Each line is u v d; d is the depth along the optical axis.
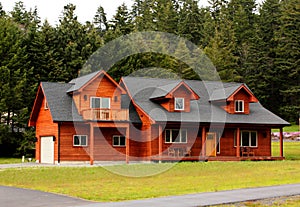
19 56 46.69
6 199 16.39
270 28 71.19
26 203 15.27
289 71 67.19
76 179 23.58
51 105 34.38
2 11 67.31
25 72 46.25
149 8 78.19
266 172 24.92
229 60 64.50
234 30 76.12
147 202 14.48
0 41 45.53
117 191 18.14
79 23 59.31
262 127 37.09
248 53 69.44
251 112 38.31
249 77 67.12
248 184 19.12
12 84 45.16
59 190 18.80
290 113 65.12
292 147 46.31
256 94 66.75
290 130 60.00
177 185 19.97
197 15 77.50
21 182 22.75
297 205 13.80
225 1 88.81
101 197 16.34
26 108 44.78
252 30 77.31
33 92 46.91
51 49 51.41
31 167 30.14
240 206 13.67
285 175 23.05
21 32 52.91
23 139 44.88
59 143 33.56
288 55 67.62
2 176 25.20
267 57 67.56
